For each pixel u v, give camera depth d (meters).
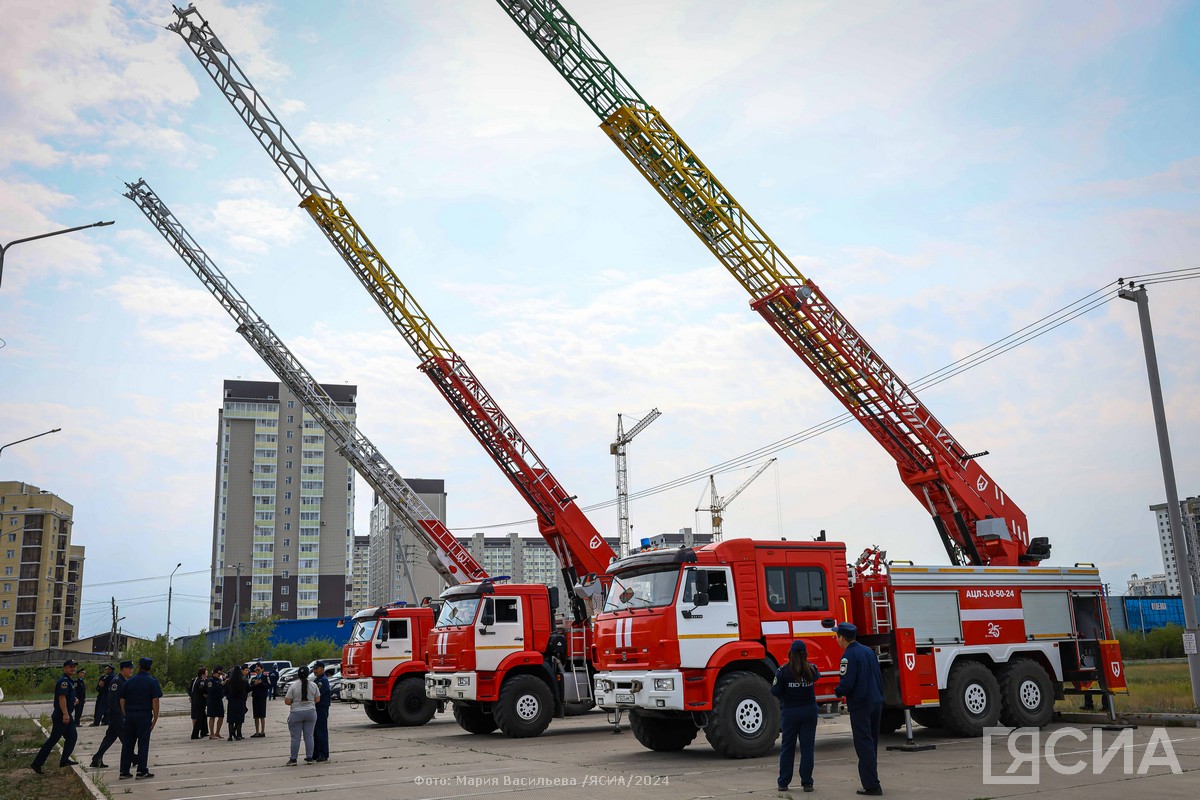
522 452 34.69
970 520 27.67
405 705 26.08
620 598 16.17
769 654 15.60
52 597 126.56
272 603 130.25
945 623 17.06
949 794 10.69
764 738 14.88
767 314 28.81
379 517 163.50
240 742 22.86
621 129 29.12
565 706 22.59
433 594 139.50
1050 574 18.64
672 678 14.70
